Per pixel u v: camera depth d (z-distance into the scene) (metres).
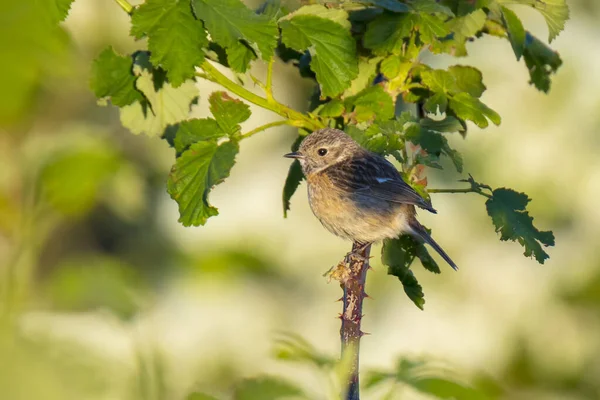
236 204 17.02
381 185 10.79
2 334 3.77
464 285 16.95
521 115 16.69
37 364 3.59
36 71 3.47
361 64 9.93
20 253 5.26
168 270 16.28
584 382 17.23
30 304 4.58
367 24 9.51
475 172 16.59
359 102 9.53
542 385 16.94
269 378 5.55
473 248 17.00
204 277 16.28
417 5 9.22
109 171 5.64
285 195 11.54
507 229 8.97
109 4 16.58
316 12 9.50
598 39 16.91
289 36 8.96
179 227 16.70
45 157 5.62
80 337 5.02
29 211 5.52
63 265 5.04
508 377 16.92
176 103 9.81
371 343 16.48
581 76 16.67
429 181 16.70
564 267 17.12
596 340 17.16
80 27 16.48
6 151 5.98
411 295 9.62
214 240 16.72
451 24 10.02
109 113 15.50
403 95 10.09
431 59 16.70
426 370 5.72
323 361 5.59
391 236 10.22
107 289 5.02
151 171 16.62
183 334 15.92
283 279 16.91
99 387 4.02
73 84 5.88
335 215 11.48
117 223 15.78
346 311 8.40
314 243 16.97
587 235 17.08
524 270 17.05
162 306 16.03
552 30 10.05
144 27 7.89
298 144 11.62
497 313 17.02
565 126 16.62
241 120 8.85
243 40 8.45
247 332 16.20
